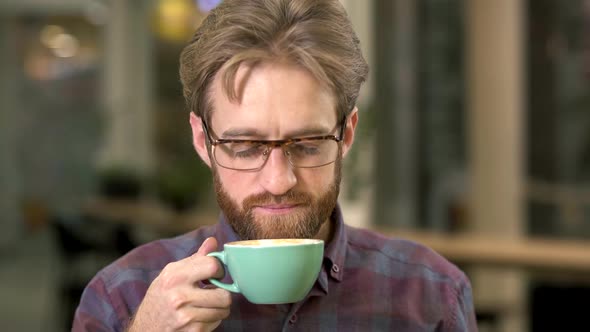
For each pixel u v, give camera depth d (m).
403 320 1.26
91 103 5.30
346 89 1.10
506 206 4.60
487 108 4.60
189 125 1.30
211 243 1.05
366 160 4.61
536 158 4.75
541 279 3.90
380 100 5.00
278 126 1.05
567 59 4.72
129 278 1.27
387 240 1.36
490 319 3.48
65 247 4.30
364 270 1.30
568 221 4.72
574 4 4.69
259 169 1.07
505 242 3.85
